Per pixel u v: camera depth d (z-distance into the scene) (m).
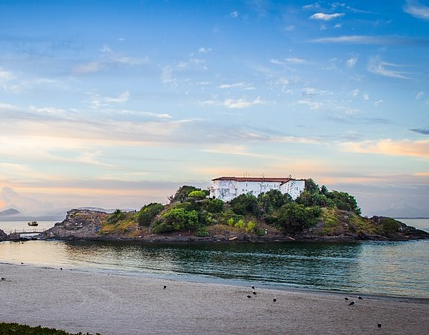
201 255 140.38
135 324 49.84
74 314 54.22
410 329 48.97
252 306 59.38
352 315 54.84
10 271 91.44
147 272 100.00
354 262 120.56
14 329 41.91
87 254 147.75
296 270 104.00
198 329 48.25
